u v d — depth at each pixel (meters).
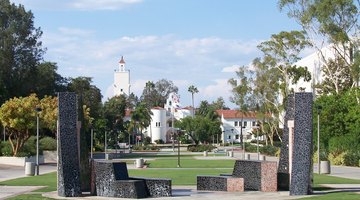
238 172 25.42
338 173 40.06
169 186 22.78
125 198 22.20
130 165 51.41
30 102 53.19
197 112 172.12
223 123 166.00
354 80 59.44
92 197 22.59
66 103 23.34
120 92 184.62
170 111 169.75
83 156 24.47
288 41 76.38
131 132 137.25
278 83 80.19
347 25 60.31
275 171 24.38
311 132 22.84
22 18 74.62
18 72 74.69
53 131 68.88
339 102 56.12
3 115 52.28
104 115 104.56
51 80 79.94
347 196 21.53
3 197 23.12
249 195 22.89
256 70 85.56
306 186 22.66
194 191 24.89
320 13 60.03
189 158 67.88
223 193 23.84
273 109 82.69
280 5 64.25
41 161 57.81
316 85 75.25
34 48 76.31
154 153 90.62
